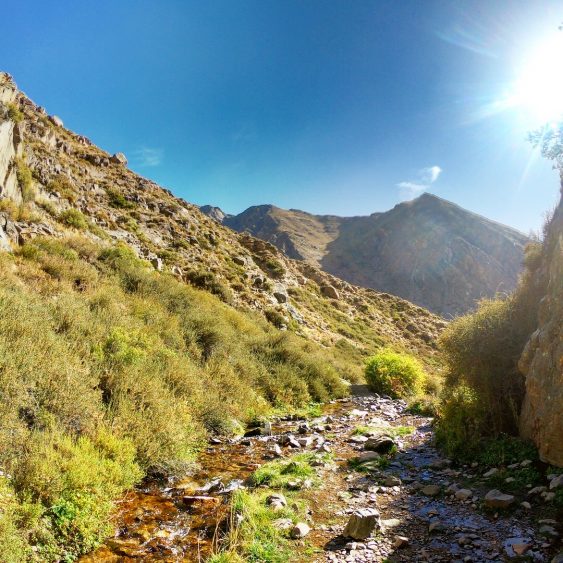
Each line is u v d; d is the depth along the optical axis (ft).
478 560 12.96
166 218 111.14
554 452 17.93
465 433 23.32
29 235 50.01
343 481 20.65
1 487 14.48
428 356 136.56
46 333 25.29
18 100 107.96
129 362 28.60
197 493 19.19
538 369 20.02
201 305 56.95
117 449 19.69
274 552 13.93
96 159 120.26
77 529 14.57
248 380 40.42
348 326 129.70
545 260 25.03
